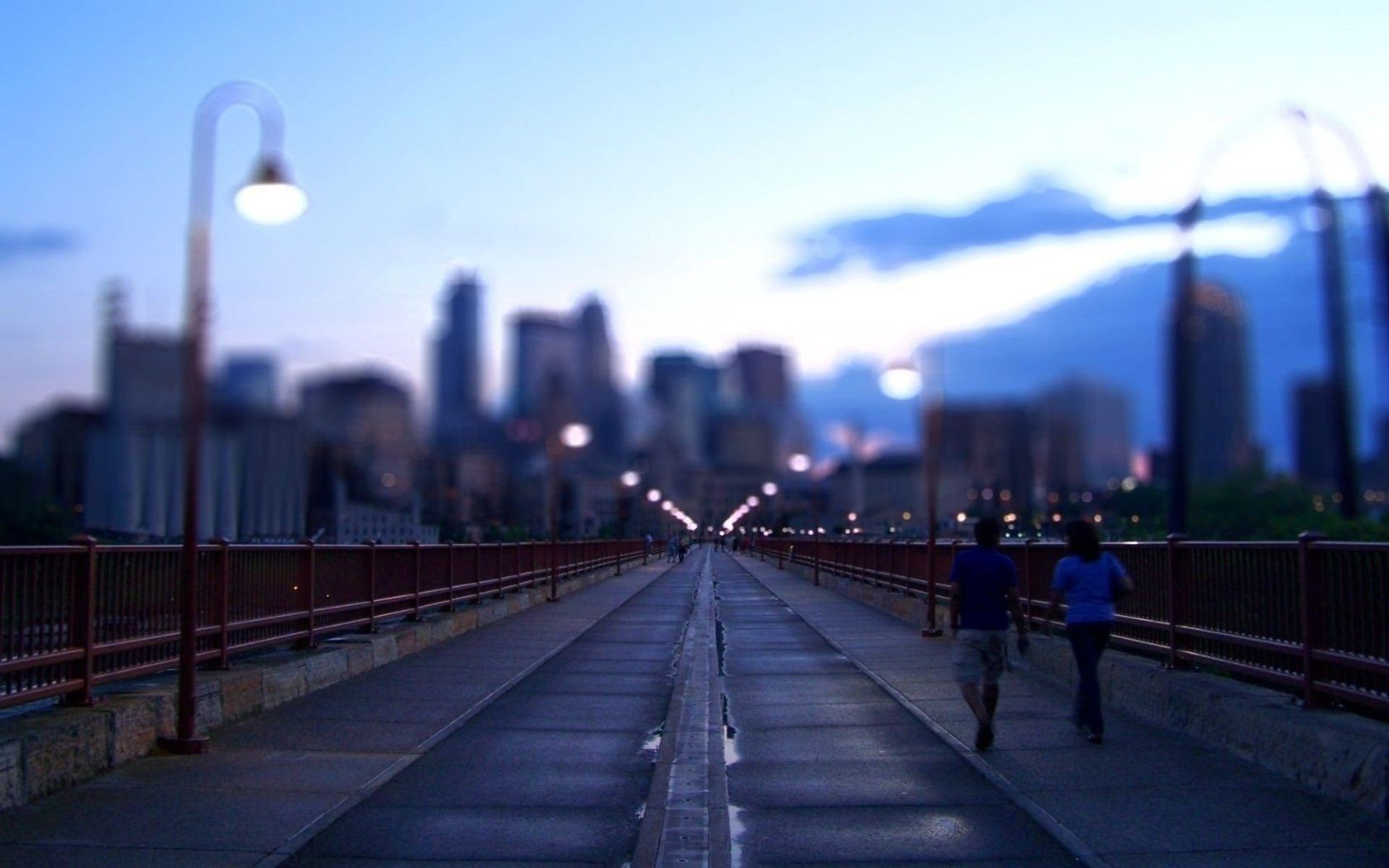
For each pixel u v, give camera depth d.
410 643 18.84
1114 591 10.80
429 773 9.88
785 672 16.89
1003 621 10.75
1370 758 8.02
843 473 136.00
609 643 21.42
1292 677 9.68
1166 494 90.31
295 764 10.10
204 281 10.58
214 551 12.51
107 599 10.35
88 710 9.64
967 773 9.69
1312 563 9.41
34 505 57.19
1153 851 7.27
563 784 9.55
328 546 16.33
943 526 53.78
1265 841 7.43
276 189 10.62
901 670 16.84
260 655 14.62
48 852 7.35
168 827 7.99
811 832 7.99
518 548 32.12
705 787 9.41
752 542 114.44
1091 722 10.60
